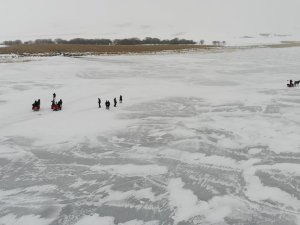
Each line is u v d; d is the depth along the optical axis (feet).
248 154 54.65
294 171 48.08
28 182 45.27
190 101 95.14
